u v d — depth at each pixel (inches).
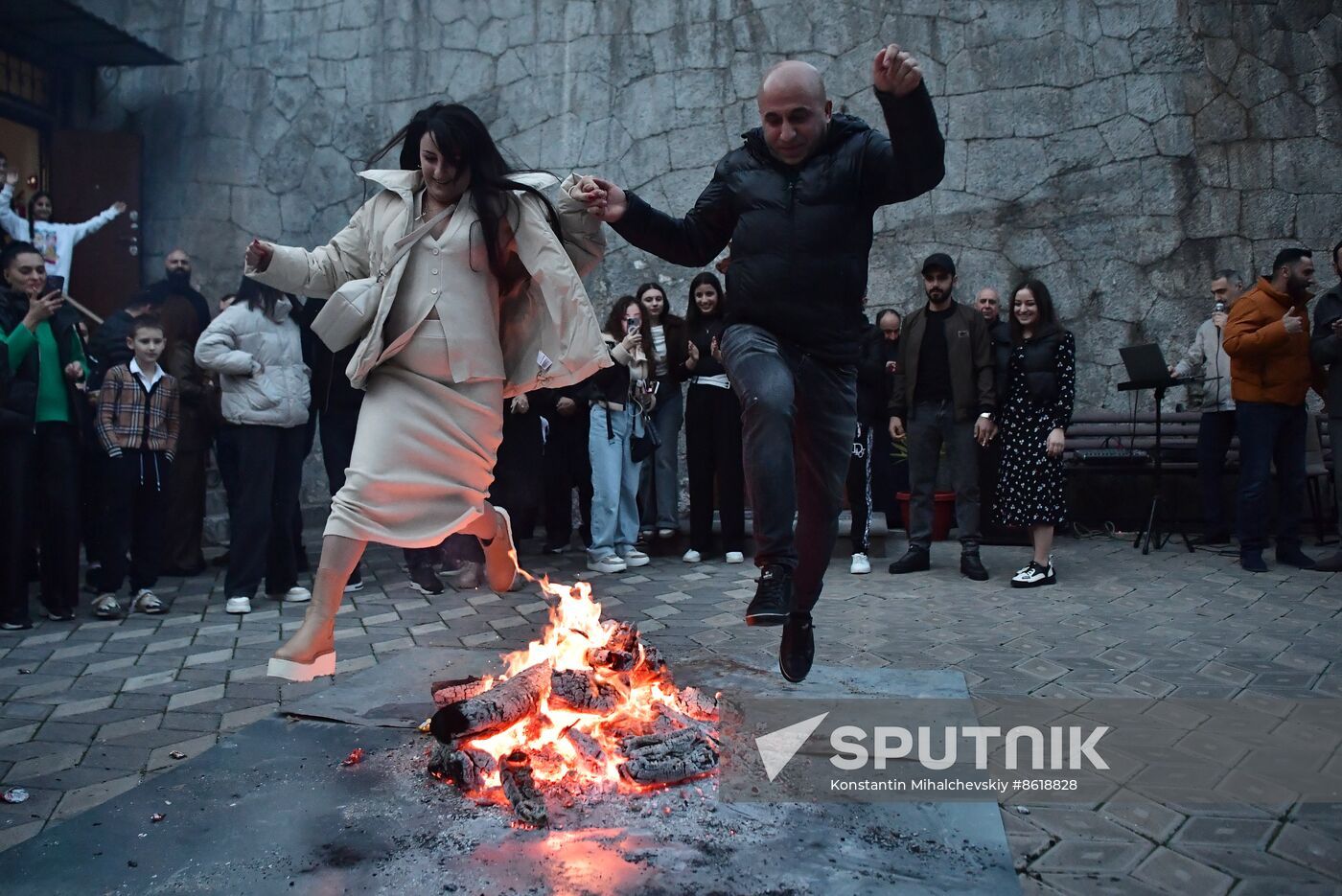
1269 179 370.6
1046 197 383.2
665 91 413.7
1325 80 369.7
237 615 242.1
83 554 334.3
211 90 447.8
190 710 165.2
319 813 109.6
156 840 103.7
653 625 224.4
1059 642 199.9
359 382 135.3
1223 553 302.5
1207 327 325.4
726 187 125.2
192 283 443.5
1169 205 374.6
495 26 429.7
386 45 437.7
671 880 94.2
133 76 452.1
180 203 446.3
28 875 96.8
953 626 216.4
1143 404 371.6
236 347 245.0
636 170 415.5
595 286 411.2
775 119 116.3
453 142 131.3
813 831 104.8
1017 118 385.7
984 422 269.1
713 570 296.2
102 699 171.8
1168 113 375.6
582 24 421.1
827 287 118.4
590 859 98.3
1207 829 112.3
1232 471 339.9
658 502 327.6
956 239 389.4
